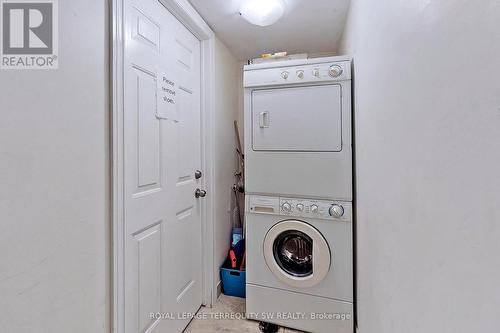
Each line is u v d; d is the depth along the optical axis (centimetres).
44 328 76
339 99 161
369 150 119
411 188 70
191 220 179
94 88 95
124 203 110
